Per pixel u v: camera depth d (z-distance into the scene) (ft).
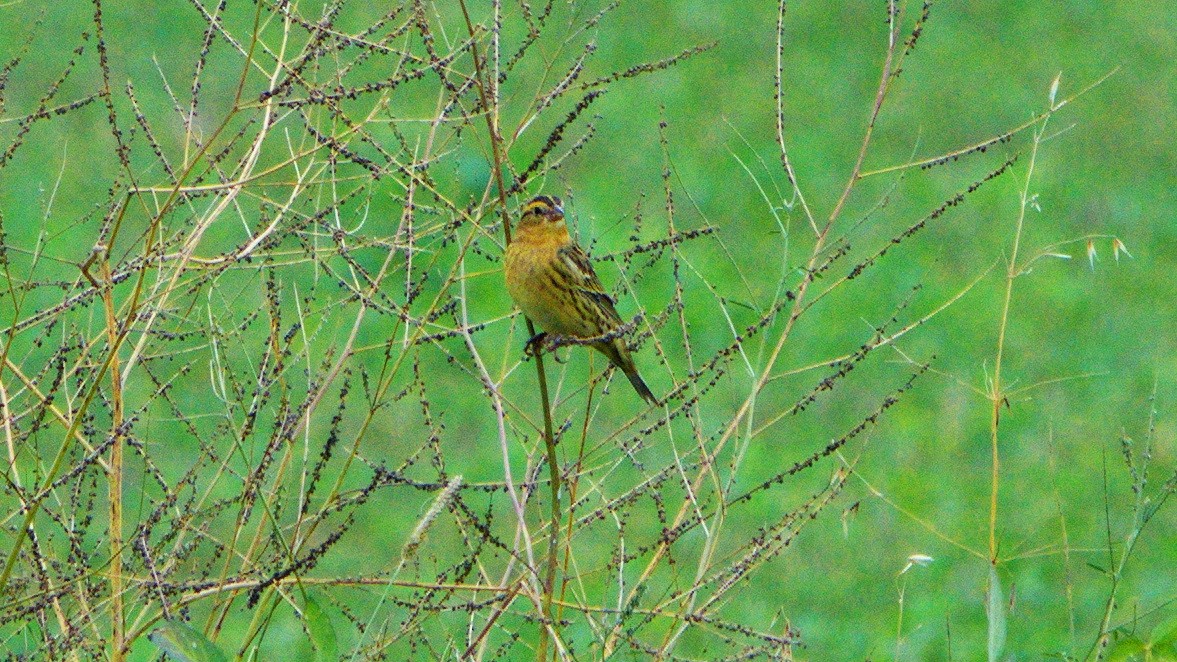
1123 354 59.16
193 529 23.48
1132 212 71.41
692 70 85.56
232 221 56.70
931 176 74.64
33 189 65.62
